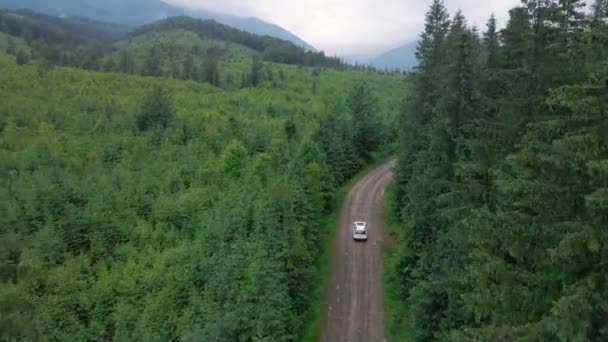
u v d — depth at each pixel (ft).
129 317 98.07
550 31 53.21
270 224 100.32
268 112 255.50
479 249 50.47
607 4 43.06
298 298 97.35
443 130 76.23
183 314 94.68
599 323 35.86
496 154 61.11
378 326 96.84
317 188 135.13
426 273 81.61
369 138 210.18
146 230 121.49
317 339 93.09
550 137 46.42
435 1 115.96
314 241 120.37
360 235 134.72
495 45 77.97
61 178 133.59
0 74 242.17
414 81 119.24
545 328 38.01
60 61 374.22
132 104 222.69
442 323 69.05
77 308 100.37
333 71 495.82
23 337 66.18
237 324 79.10
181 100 261.65
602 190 33.09
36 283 99.30
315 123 226.99
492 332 41.93
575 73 50.47
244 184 133.49
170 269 106.63
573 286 35.60
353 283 112.68
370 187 181.16
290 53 597.52
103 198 129.18
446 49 107.34
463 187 65.62
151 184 141.49
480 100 71.51
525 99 54.95
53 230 114.21
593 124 38.01
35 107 193.98
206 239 112.16
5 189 125.18
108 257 113.91
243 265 94.12
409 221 101.86
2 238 101.55
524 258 46.83
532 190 40.55
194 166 155.22
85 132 177.17
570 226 37.19
